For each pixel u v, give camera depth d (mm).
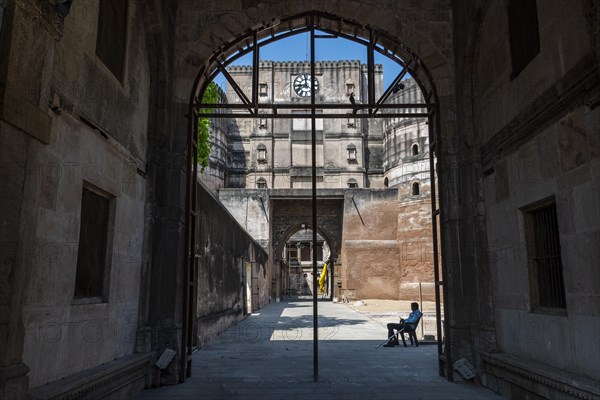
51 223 4031
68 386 3939
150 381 6168
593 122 4113
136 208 6133
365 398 5715
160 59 6734
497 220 6156
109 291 5277
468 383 6480
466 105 6828
